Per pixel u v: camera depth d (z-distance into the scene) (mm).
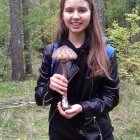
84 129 2119
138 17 9328
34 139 5699
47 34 18969
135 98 7098
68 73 2088
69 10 2156
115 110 6477
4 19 15938
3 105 7652
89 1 2146
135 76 8844
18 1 13602
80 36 2184
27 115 7070
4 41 16578
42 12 17781
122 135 5336
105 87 2135
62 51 1962
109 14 22750
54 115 2221
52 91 2107
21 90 10172
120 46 9078
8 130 5988
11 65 15000
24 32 16797
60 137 2234
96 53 2096
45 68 2225
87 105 2049
